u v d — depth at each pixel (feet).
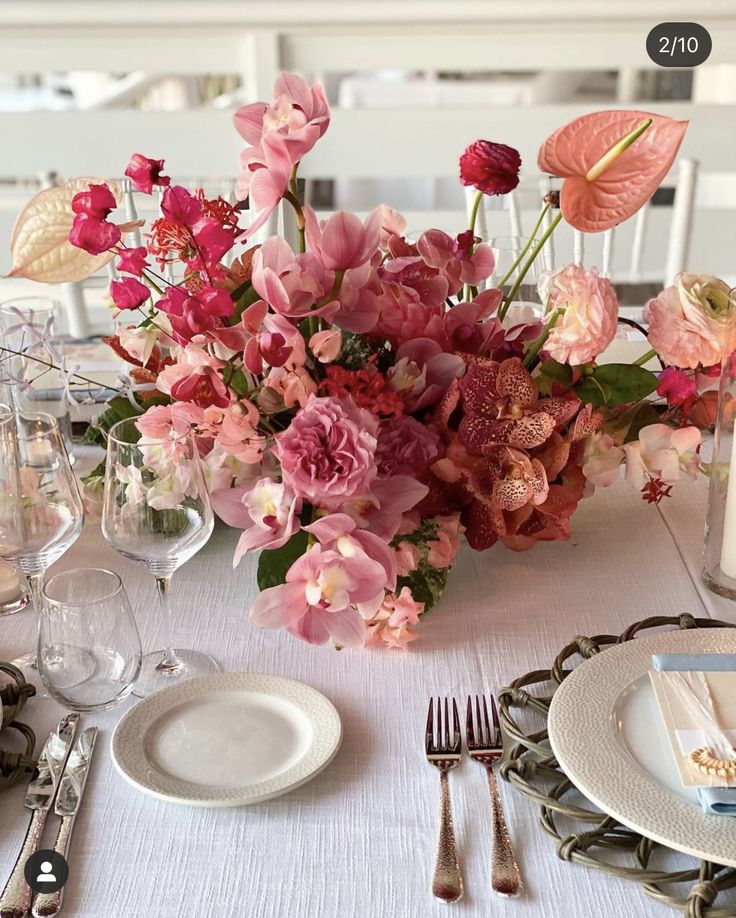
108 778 2.56
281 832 2.39
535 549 3.67
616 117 3.02
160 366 3.40
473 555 3.65
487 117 8.20
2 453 2.90
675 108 8.22
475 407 3.08
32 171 8.13
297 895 2.23
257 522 2.77
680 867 2.26
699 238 8.84
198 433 3.01
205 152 8.15
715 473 3.29
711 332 3.11
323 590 2.63
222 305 2.75
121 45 8.18
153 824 2.41
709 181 9.11
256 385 3.04
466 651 3.08
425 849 2.34
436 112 8.20
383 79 13.91
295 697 2.78
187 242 2.94
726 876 2.17
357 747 2.67
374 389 2.91
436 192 13.76
